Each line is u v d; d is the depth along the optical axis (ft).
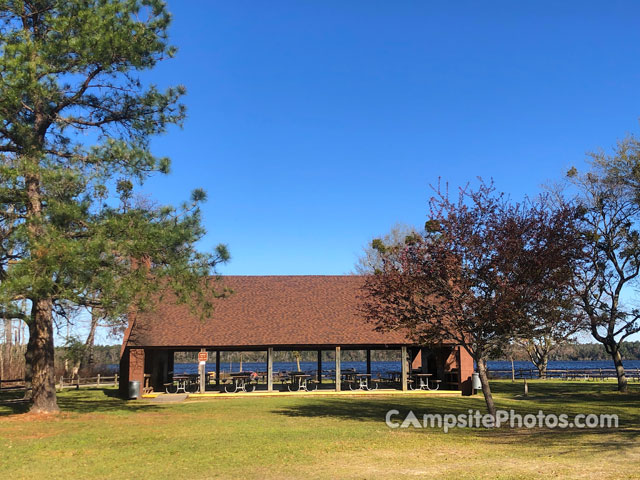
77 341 60.08
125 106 62.08
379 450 36.24
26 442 40.29
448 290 48.91
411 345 89.76
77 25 53.83
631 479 26.23
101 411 62.64
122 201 56.65
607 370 145.18
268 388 88.28
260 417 56.90
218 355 104.94
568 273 48.49
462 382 86.84
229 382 114.21
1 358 126.72
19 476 29.53
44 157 51.16
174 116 63.00
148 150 57.93
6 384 117.70
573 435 42.29
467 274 48.42
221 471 30.17
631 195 99.09
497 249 47.34
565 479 26.58
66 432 45.50
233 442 39.83
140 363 83.87
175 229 55.42
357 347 91.40
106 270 49.03
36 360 58.49
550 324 48.73
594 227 101.30
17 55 49.96
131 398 80.12
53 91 54.60
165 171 57.06
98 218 52.31
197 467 31.32
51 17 53.83
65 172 49.57
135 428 47.98
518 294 45.73
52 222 48.52
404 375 89.66
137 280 52.42
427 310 50.31
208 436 42.96
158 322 90.68
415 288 49.47
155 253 54.85
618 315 99.55
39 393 58.34
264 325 92.48
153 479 28.40
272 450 36.45
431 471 29.37
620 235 102.22
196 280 58.18
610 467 29.14
